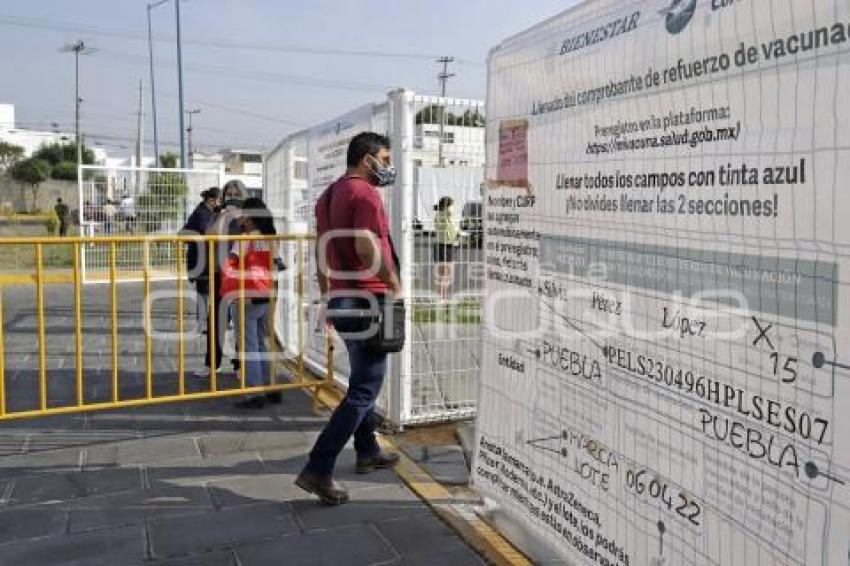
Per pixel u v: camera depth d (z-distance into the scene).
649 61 2.43
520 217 3.32
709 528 2.24
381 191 5.25
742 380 2.09
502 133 3.48
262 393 5.83
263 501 4.04
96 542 3.56
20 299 12.59
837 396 1.80
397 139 5.01
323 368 6.57
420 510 3.91
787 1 1.90
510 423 3.46
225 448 4.91
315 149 6.46
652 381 2.48
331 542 3.55
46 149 60.03
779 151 1.93
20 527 3.73
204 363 7.43
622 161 2.60
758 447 2.04
